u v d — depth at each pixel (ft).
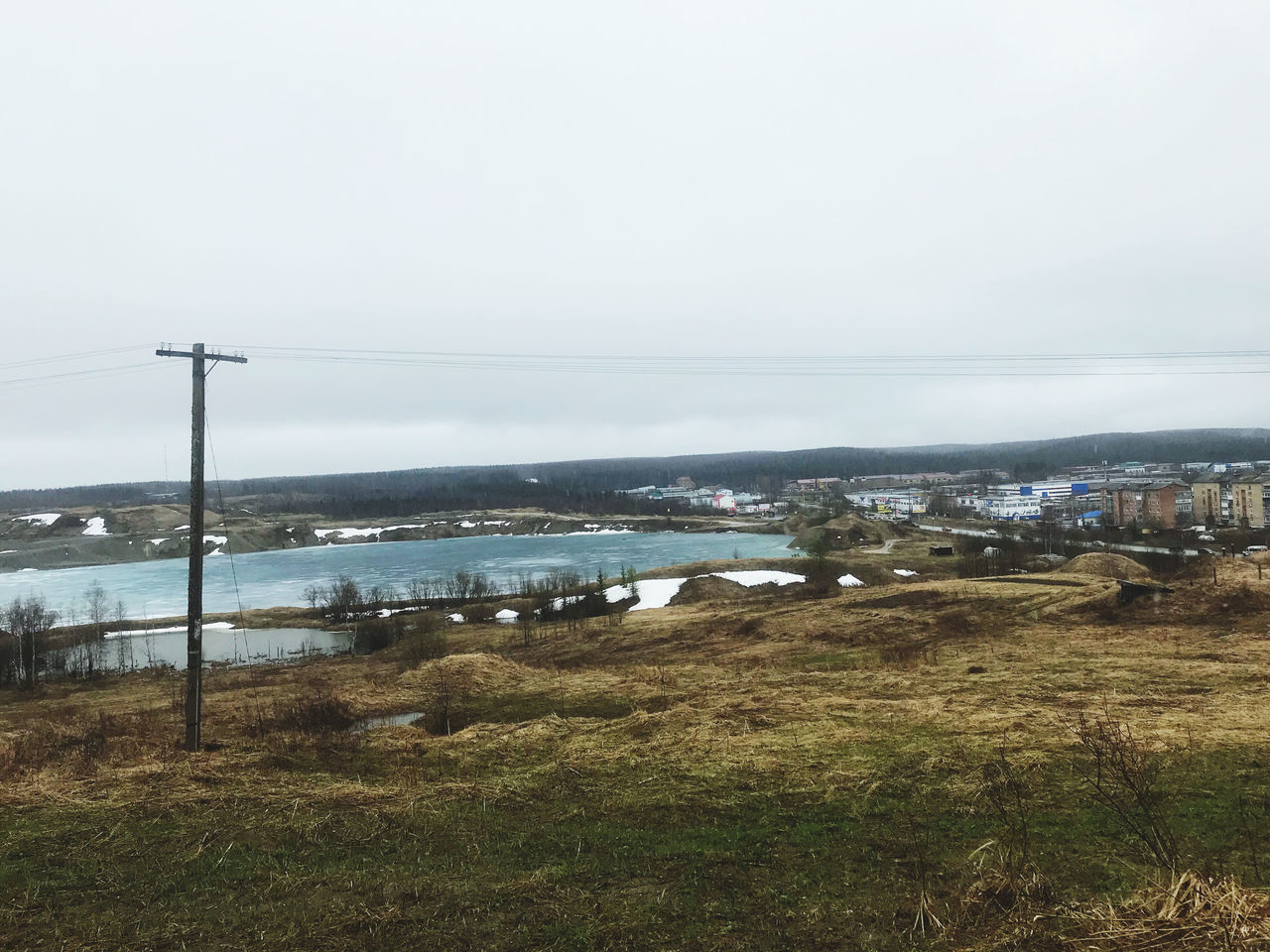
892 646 100.22
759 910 21.49
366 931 21.31
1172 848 22.59
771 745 40.37
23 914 23.34
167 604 316.81
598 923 21.12
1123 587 116.78
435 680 82.23
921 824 27.25
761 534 529.04
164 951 20.76
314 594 281.33
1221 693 53.57
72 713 110.01
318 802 32.76
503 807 32.17
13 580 440.86
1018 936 18.44
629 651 137.18
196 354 53.16
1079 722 40.73
